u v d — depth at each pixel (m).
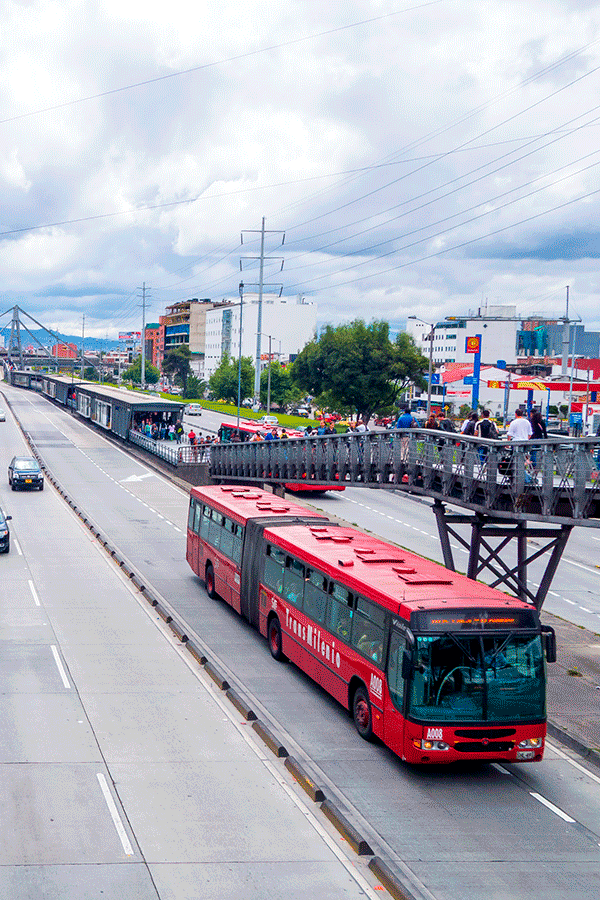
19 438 79.81
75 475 58.25
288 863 10.55
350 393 94.00
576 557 37.16
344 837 11.34
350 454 28.86
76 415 108.62
